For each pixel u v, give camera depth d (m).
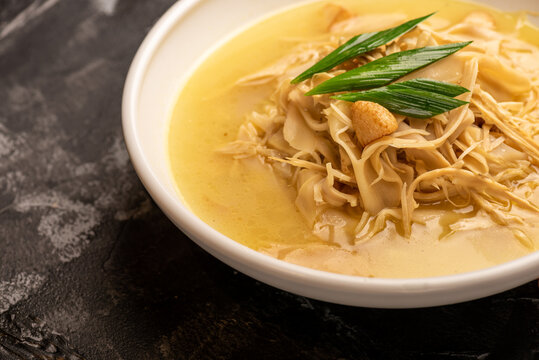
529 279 0.32
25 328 0.37
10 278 0.38
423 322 0.35
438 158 0.36
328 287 0.32
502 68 0.38
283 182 0.38
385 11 0.45
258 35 0.44
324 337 0.35
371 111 0.35
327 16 0.45
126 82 0.38
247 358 0.35
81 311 0.37
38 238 0.40
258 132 0.40
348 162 0.36
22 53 0.48
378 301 0.32
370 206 0.36
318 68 0.38
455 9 0.44
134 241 0.39
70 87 0.46
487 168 0.36
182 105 0.41
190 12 0.42
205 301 0.37
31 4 0.50
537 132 0.38
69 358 0.36
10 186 0.42
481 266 0.34
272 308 0.36
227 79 0.42
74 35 0.48
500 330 0.35
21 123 0.44
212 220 0.37
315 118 0.38
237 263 0.33
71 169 0.42
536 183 0.37
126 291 0.37
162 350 0.36
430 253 0.35
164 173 0.38
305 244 0.36
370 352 0.35
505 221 0.35
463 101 0.35
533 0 0.43
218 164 0.39
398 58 0.37
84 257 0.39
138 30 0.48
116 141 0.43
